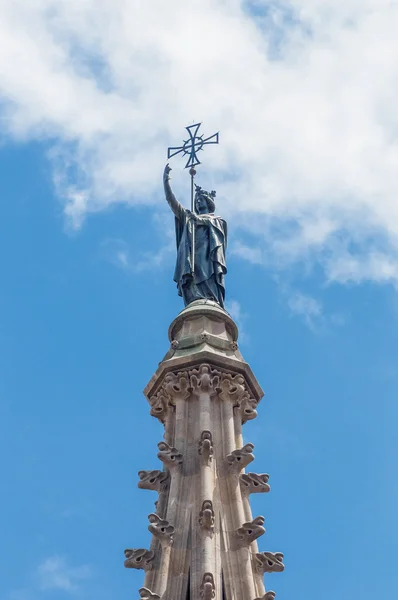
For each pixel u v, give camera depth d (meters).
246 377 52.78
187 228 59.91
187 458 48.28
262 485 47.56
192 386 51.38
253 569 44.25
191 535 44.66
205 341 53.34
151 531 44.25
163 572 43.12
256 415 52.12
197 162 65.00
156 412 52.22
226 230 61.19
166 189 61.59
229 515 45.94
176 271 58.75
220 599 42.06
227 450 48.72
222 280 58.28
